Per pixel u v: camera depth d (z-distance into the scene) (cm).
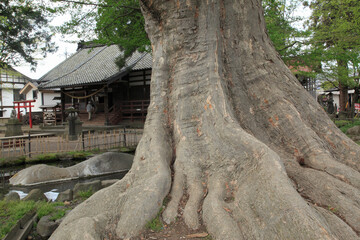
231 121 403
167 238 307
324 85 2178
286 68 518
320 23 1148
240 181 348
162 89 475
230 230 289
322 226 253
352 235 279
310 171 380
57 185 729
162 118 460
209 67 445
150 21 502
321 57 1015
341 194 339
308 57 1001
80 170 808
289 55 1034
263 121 454
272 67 496
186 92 446
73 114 1508
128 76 2273
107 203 364
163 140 434
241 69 475
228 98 439
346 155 440
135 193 355
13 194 512
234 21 485
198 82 444
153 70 493
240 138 377
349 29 994
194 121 429
